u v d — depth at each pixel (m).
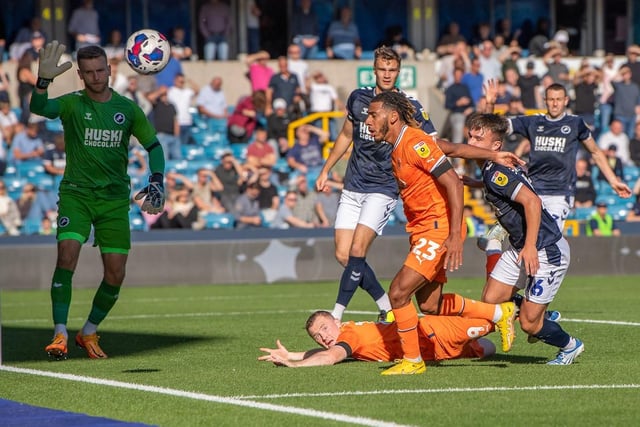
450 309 20.56
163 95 56.44
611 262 50.62
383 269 49.19
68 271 22.50
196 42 70.75
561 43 69.94
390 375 19.00
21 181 55.44
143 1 69.94
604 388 17.36
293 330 28.03
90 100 22.58
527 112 57.28
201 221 51.75
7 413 15.68
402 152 18.72
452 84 58.59
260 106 58.84
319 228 50.97
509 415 15.04
